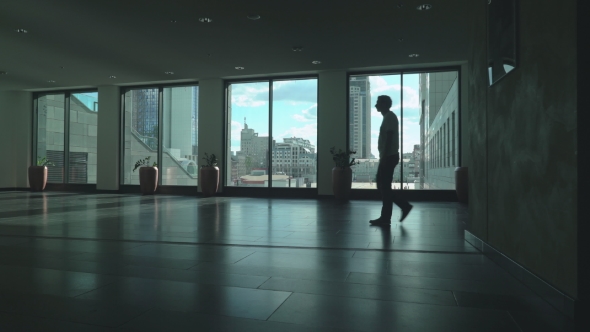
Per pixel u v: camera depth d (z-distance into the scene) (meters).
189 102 11.67
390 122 4.80
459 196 8.84
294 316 1.80
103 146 12.17
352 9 6.16
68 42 7.87
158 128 11.90
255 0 5.86
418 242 3.70
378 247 3.45
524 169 2.28
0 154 12.78
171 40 7.72
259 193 11.07
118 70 10.18
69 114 12.74
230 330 1.64
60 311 1.86
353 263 2.85
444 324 1.71
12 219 5.48
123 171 12.23
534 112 2.12
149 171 11.32
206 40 7.71
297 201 9.20
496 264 2.79
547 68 1.96
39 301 2.00
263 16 6.48
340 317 1.79
